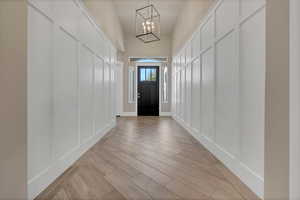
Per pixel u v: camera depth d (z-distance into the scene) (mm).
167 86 5941
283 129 881
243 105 1375
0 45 824
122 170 1559
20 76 951
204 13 2277
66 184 1309
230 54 1587
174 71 5000
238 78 1431
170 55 5832
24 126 987
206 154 1995
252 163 1249
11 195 904
